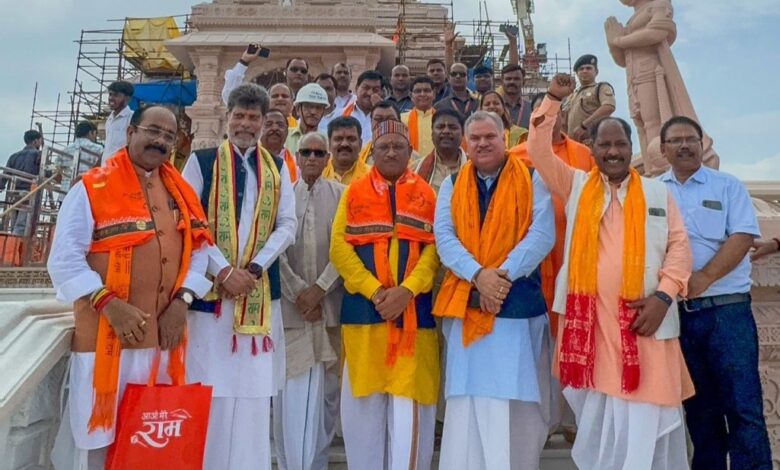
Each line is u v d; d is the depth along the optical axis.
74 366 2.87
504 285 3.16
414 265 3.52
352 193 3.69
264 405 3.28
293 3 16.31
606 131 3.21
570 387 3.21
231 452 3.20
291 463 3.66
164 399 2.80
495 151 3.43
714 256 3.32
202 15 15.59
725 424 3.45
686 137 3.48
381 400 3.47
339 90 8.08
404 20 19.09
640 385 2.96
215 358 3.21
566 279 3.25
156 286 2.95
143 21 19.55
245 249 3.34
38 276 9.08
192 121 14.70
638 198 3.18
